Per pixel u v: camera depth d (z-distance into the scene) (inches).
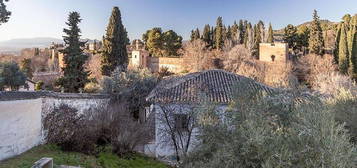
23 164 348.8
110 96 772.0
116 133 529.0
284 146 190.4
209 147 242.8
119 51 1327.5
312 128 187.0
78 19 968.9
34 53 3063.5
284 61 1724.9
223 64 1782.7
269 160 183.3
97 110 553.0
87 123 503.2
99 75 1424.7
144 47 2468.0
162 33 2319.1
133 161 497.7
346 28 1711.4
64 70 965.8
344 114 347.6
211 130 244.1
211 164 212.4
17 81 1111.6
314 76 1502.2
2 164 343.6
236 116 240.5
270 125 223.1
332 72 1357.0
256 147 194.7
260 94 252.4
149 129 592.7
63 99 506.3
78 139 460.1
